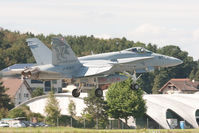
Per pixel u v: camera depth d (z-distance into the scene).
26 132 113.62
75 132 123.62
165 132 148.62
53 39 116.81
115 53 131.38
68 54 121.19
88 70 121.81
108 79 127.19
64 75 120.69
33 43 129.12
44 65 120.12
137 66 134.12
